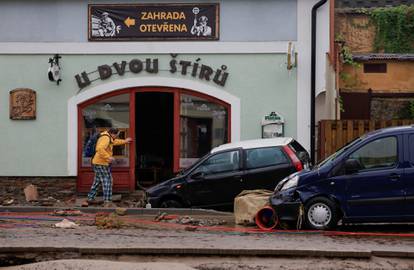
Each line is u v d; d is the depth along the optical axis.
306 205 15.10
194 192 18.52
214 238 14.26
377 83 32.31
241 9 21.78
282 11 21.73
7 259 12.80
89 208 18.88
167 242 13.66
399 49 33.28
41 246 12.96
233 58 21.86
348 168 14.91
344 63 31.98
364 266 11.95
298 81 21.69
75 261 12.24
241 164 18.42
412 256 12.42
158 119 22.97
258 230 15.45
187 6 21.84
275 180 18.17
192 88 21.89
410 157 14.79
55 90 22.16
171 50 21.92
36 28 22.12
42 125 22.19
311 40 21.66
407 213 14.71
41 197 22.03
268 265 12.05
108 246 13.01
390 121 20.69
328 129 20.88
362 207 14.84
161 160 23.03
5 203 20.86
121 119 22.22
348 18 33.47
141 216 18.03
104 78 22.05
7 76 22.20
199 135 22.11
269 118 21.69
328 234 14.68
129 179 22.25
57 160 22.16
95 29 22.05
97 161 20.00
